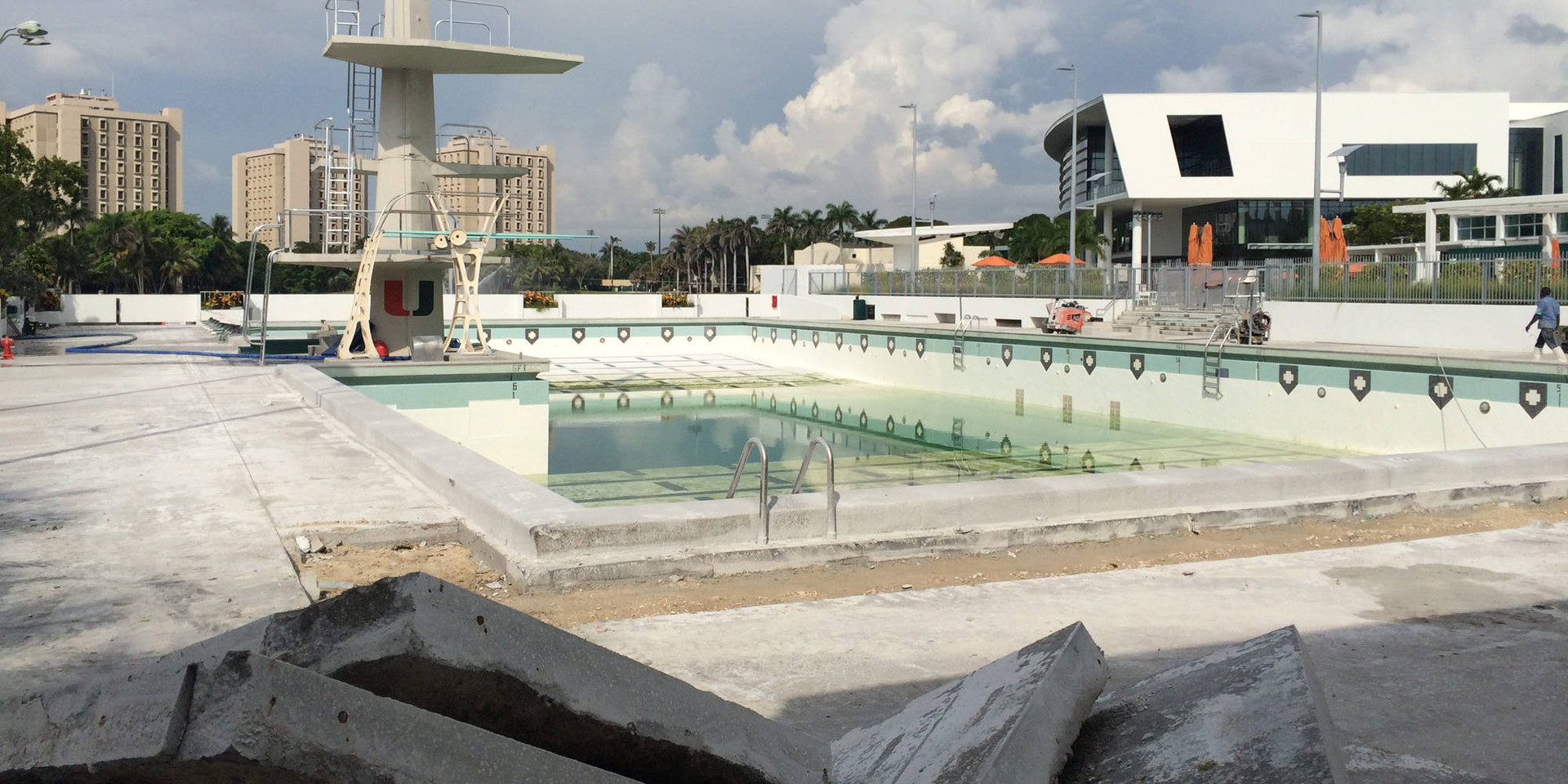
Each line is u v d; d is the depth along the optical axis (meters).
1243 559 7.29
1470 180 61.75
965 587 6.61
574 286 146.38
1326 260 35.91
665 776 2.31
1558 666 5.04
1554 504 9.36
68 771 1.69
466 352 21.48
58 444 11.62
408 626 1.95
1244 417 22.52
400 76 21.69
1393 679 4.85
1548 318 18.92
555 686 2.12
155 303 51.47
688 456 20.80
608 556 6.83
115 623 5.54
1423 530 8.41
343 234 22.97
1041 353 28.28
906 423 25.41
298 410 14.73
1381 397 19.50
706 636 5.61
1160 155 65.81
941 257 92.06
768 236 128.25
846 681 4.93
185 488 9.23
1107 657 5.24
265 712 1.61
